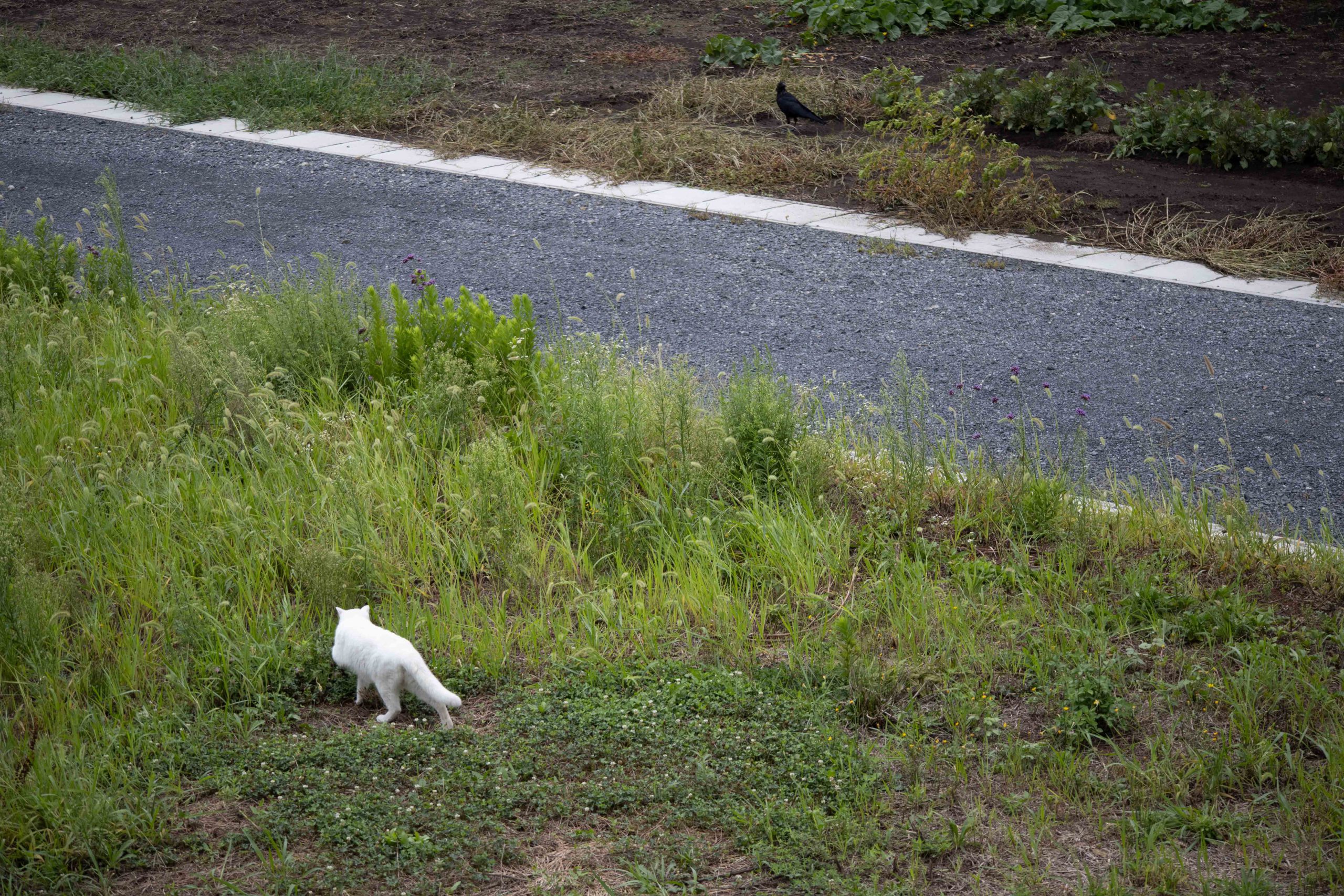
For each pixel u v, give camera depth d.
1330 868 3.96
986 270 10.53
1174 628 5.43
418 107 15.97
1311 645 5.24
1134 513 6.26
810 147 13.95
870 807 4.38
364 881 4.05
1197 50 17.80
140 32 20.83
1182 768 4.54
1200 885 3.96
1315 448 7.25
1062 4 19.47
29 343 7.83
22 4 23.09
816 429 7.33
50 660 5.09
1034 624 5.55
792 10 20.14
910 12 19.42
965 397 8.11
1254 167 13.03
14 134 15.50
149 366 7.84
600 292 10.25
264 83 16.72
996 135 14.58
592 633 5.43
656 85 16.80
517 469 6.54
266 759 4.67
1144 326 9.24
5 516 5.72
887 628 5.58
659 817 4.34
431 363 7.61
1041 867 4.09
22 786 4.40
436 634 5.47
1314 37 18.22
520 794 4.44
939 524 6.52
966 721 4.82
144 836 4.25
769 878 4.04
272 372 7.24
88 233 11.80
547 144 14.52
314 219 12.23
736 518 6.38
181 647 5.39
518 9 21.92
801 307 9.82
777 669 5.23
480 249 11.34
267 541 6.09
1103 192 12.37
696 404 7.21
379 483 6.47
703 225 11.85
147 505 6.22
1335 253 10.47
